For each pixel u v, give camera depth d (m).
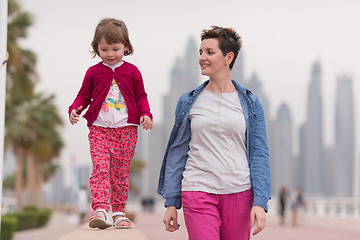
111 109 5.80
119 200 6.00
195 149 5.53
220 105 5.55
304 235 27.19
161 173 5.79
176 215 5.67
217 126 5.45
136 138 6.02
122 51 5.81
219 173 5.39
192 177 5.46
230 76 5.70
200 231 5.32
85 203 41.06
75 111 5.77
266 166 5.45
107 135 5.82
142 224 42.03
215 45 5.54
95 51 5.89
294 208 36.78
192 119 5.57
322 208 37.56
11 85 34.12
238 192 5.41
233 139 5.48
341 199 34.56
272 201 45.75
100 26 5.77
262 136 5.54
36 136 55.44
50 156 67.00
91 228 5.68
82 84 5.94
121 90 5.86
